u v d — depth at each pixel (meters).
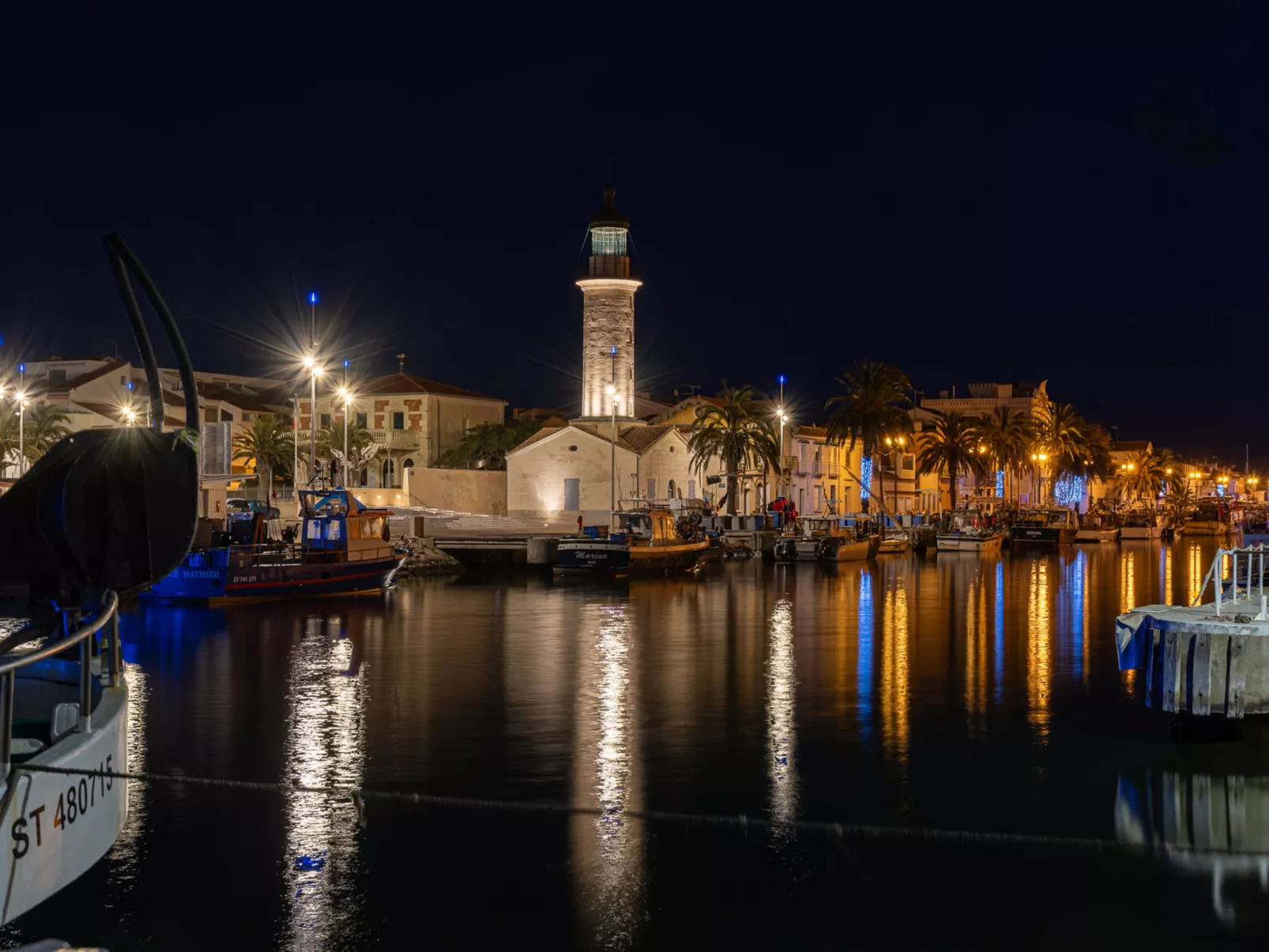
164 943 11.12
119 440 9.84
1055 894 12.44
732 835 14.23
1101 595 49.69
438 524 79.25
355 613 39.91
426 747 18.77
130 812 14.93
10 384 94.69
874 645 31.56
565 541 59.47
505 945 11.14
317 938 11.30
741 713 21.59
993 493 136.88
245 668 26.86
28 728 10.06
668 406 115.56
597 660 28.30
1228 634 17.53
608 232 91.31
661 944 11.19
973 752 18.48
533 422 107.69
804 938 11.32
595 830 14.41
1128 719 21.05
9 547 9.88
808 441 108.81
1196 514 152.75
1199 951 11.07
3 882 7.40
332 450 77.56
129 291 10.05
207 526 44.84
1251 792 16.12
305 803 15.38
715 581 57.38
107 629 9.91
